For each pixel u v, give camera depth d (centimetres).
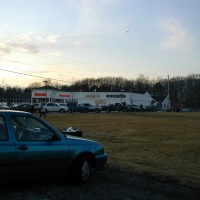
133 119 4147
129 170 1012
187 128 2823
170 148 1566
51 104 5994
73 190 748
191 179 942
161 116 5347
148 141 1820
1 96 12550
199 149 1560
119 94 10594
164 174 984
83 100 10719
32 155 705
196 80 16100
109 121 3569
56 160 748
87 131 2294
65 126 2705
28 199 662
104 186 804
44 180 812
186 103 16038
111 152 1379
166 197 756
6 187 731
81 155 798
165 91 16638
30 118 740
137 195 752
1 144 667
